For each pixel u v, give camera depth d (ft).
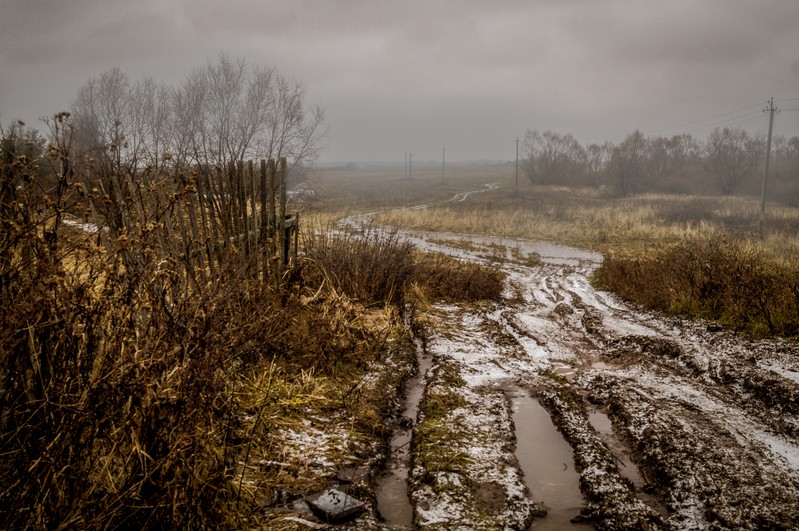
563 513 12.96
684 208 141.59
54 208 9.81
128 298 10.69
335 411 17.03
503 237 101.96
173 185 15.21
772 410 19.31
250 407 15.31
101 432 10.04
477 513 12.51
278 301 21.52
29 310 8.87
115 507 9.32
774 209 135.33
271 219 24.30
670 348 26.55
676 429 17.12
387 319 27.94
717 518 12.39
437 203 186.80
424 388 20.83
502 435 17.07
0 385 8.93
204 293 12.35
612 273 51.24
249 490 11.96
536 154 285.02
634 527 12.16
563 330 32.81
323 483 13.03
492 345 27.81
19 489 8.55
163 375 10.27
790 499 13.20
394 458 15.46
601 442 16.58
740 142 198.70
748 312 30.99
